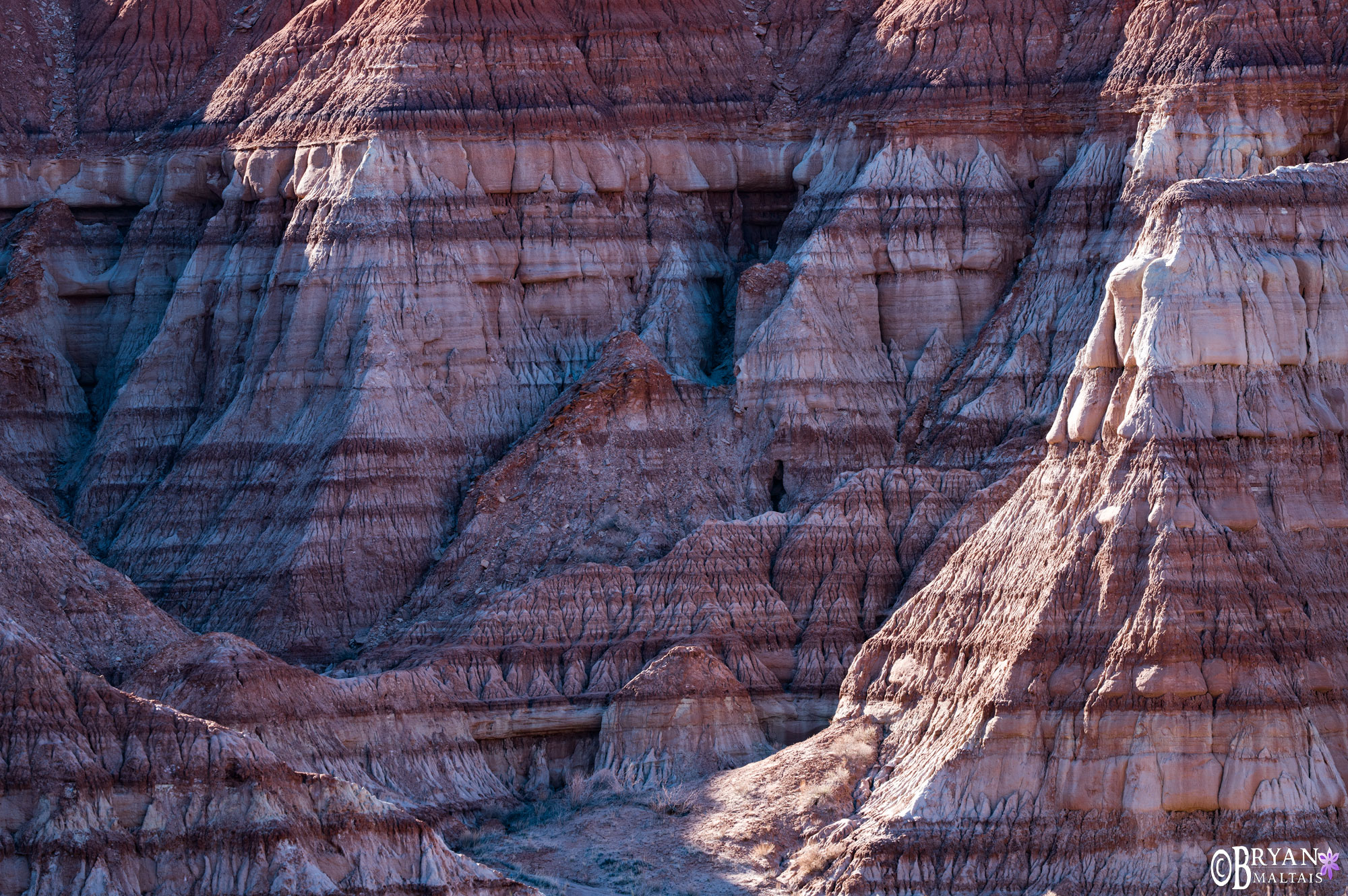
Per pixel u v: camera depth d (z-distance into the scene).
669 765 188.00
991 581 178.62
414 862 154.50
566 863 174.12
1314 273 180.25
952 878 164.25
